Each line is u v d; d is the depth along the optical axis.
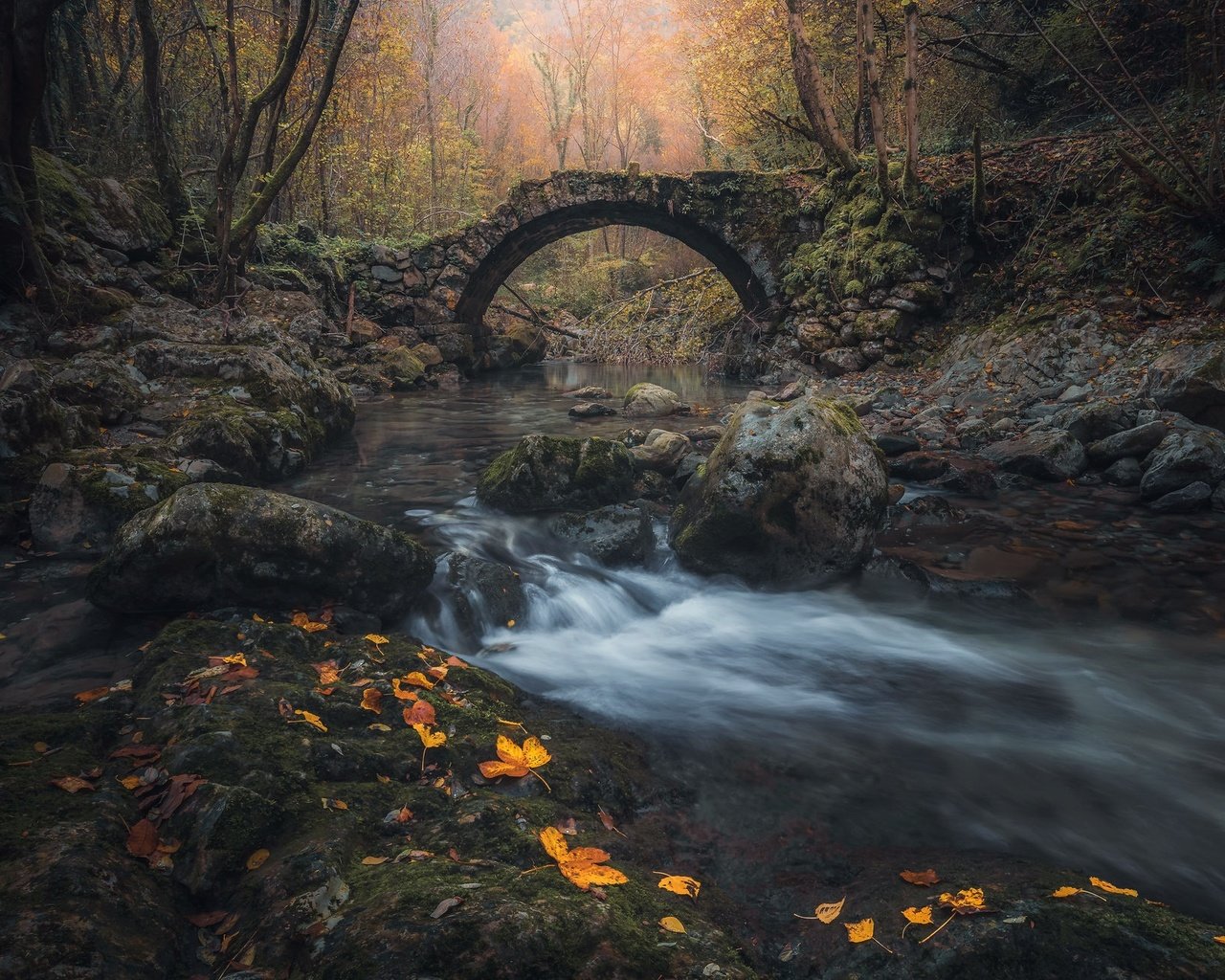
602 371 18.23
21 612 3.68
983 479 6.46
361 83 17.52
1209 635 3.95
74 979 1.40
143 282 9.79
